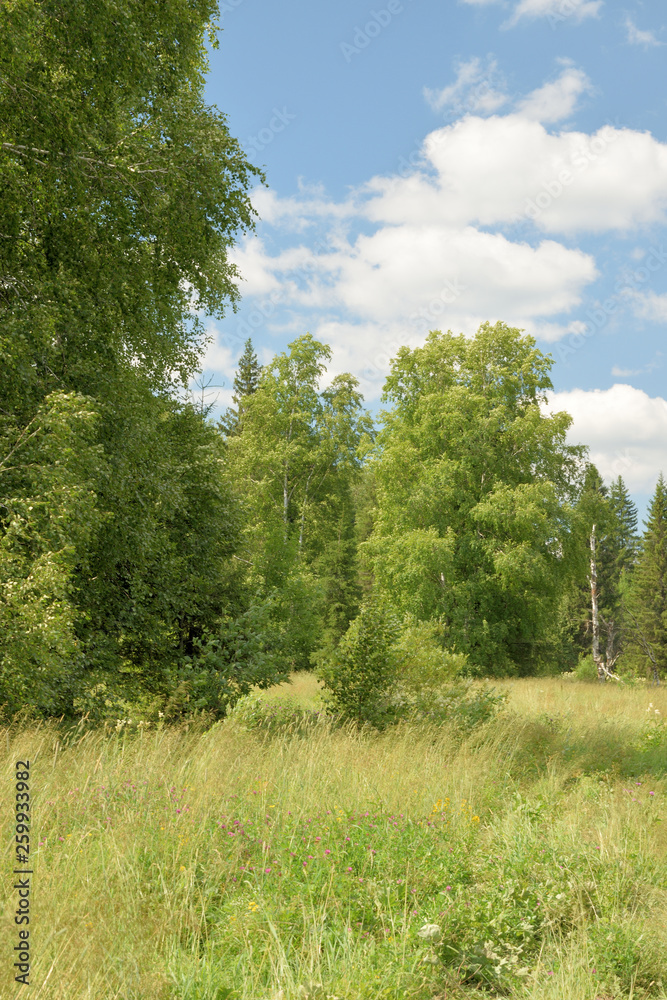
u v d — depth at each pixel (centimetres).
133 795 557
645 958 377
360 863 479
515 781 786
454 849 518
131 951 347
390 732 958
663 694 1897
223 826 511
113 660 1096
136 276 1073
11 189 884
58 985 310
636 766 950
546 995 342
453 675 1258
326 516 3384
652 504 5141
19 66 797
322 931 379
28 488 848
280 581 2330
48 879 412
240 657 1245
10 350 835
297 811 574
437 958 364
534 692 1844
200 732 945
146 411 1162
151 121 1005
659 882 478
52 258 983
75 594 1050
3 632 757
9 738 697
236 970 351
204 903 421
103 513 924
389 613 1223
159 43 1023
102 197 974
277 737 891
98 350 1010
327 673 1168
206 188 993
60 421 804
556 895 442
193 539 1396
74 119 907
